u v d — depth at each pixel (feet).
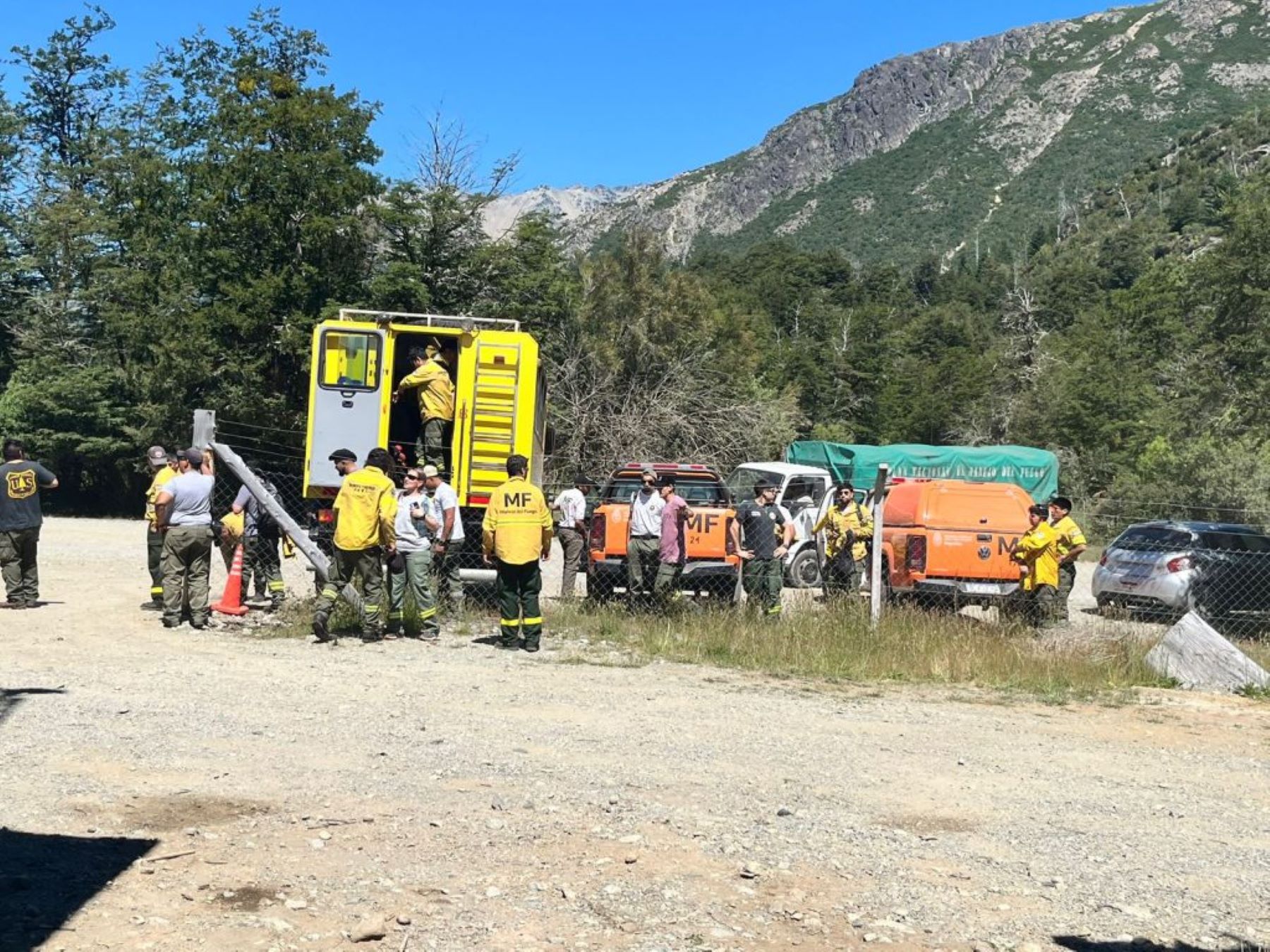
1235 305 142.92
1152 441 149.07
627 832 18.74
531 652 37.93
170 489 39.65
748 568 45.60
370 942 14.02
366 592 38.63
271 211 125.59
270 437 127.24
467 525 47.19
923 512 49.98
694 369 136.15
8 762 21.49
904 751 26.07
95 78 170.91
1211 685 37.32
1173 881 17.87
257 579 46.85
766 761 24.29
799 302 378.12
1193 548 55.06
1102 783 24.04
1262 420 133.49
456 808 19.61
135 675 31.01
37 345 147.33
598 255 152.97
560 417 124.98
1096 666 37.68
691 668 36.42
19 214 159.22
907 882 17.11
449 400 46.68
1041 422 193.06
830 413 254.27
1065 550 45.62
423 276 128.36
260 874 16.15
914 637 39.47
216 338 125.70
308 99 127.13
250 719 26.05
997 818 20.90
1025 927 15.56
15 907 14.49
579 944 14.26
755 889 16.48
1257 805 22.90
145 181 143.84
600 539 47.62
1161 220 593.83
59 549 75.46
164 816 18.58
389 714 27.17
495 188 131.03
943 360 281.95
